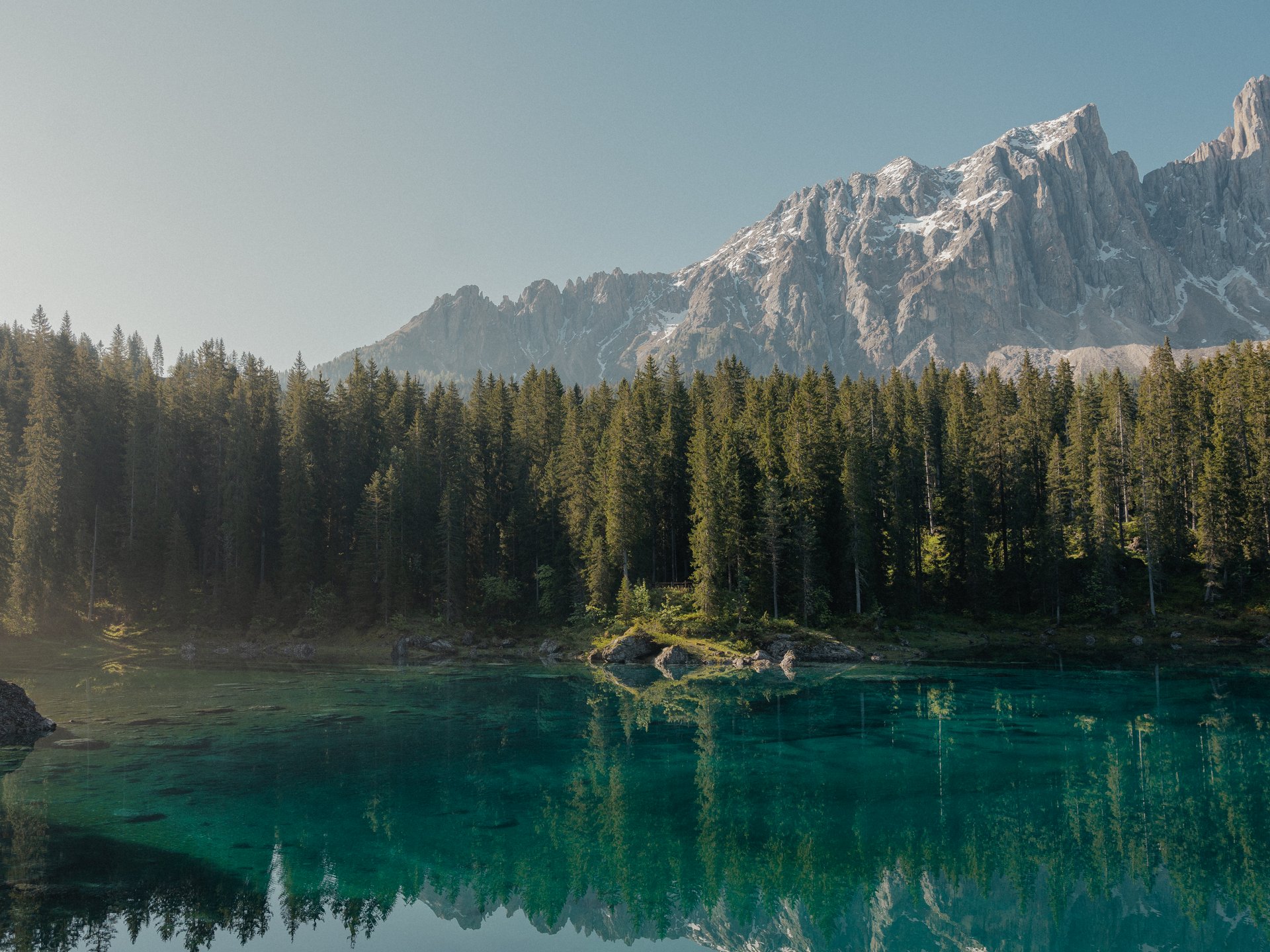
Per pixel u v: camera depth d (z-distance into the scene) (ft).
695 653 234.58
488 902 69.97
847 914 68.33
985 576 282.56
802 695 173.99
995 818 91.71
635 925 66.03
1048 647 250.78
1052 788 102.78
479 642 274.36
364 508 292.20
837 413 305.53
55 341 322.14
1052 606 279.28
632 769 112.47
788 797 99.66
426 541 301.43
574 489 288.92
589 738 131.95
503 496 334.85
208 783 102.53
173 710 153.58
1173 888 73.36
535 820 90.22
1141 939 64.03
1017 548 295.89
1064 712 151.64
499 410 356.59
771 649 234.38
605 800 97.86
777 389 358.64
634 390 357.00
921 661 225.97
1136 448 304.71
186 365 371.76
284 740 128.06
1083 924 66.74
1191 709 153.48
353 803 95.45
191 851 79.20
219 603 280.92
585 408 367.86
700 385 391.24
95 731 133.18
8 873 72.84
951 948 61.87
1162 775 107.96
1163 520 283.79
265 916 65.57
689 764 115.03
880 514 285.64
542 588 291.79
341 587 300.40
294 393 331.98
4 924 62.34
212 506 298.97
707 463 257.14
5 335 364.38
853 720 146.20
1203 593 271.49
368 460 329.11
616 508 268.21
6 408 299.79
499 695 175.63
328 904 68.28
